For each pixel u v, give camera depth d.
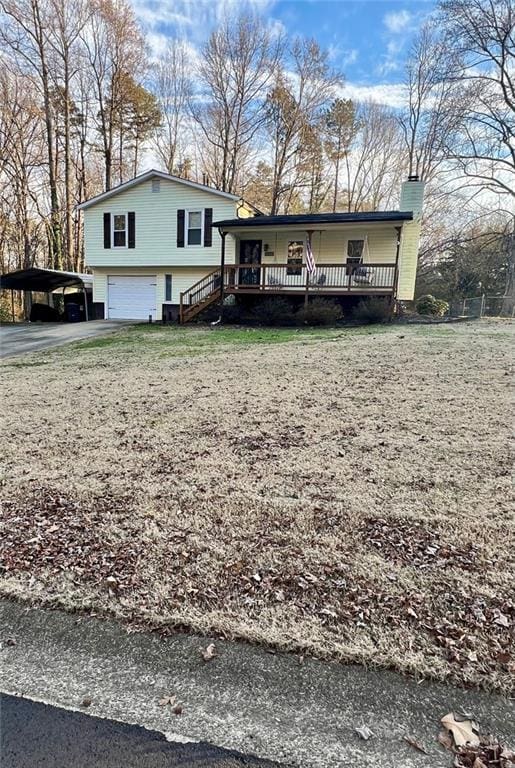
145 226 16.91
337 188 28.25
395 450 3.72
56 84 21.31
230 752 1.30
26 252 22.69
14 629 1.83
